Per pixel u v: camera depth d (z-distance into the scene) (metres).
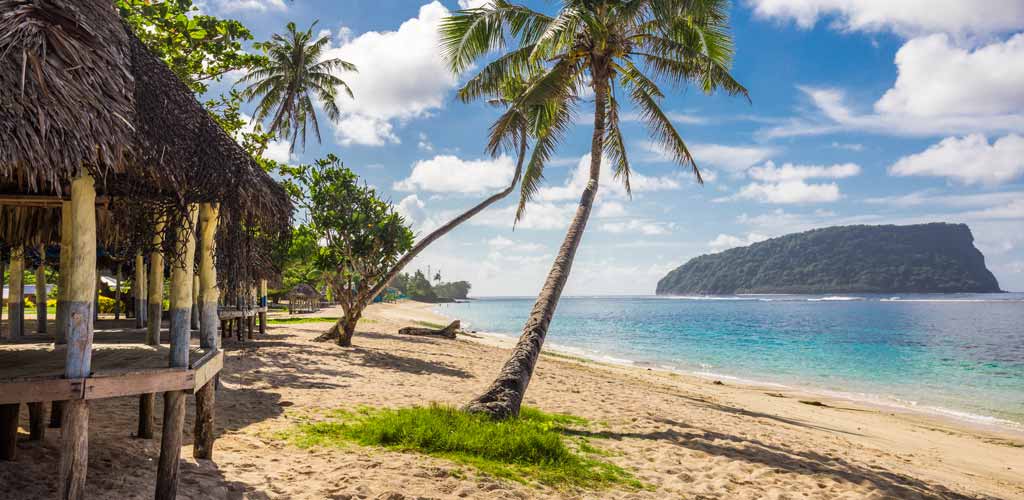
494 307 165.12
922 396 19.92
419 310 97.81
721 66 14.48
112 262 11.88
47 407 5.63
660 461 6.85
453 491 4.95
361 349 15.72
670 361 29.09
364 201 16.95
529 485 5.41
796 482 6.52
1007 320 77.44
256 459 5.23
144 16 13.20
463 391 10.50
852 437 11.26
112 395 3.29
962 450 11.29
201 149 4.07
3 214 8.39
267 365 11.17
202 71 15.23
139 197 3.96
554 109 13.65
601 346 38.09
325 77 28.53
